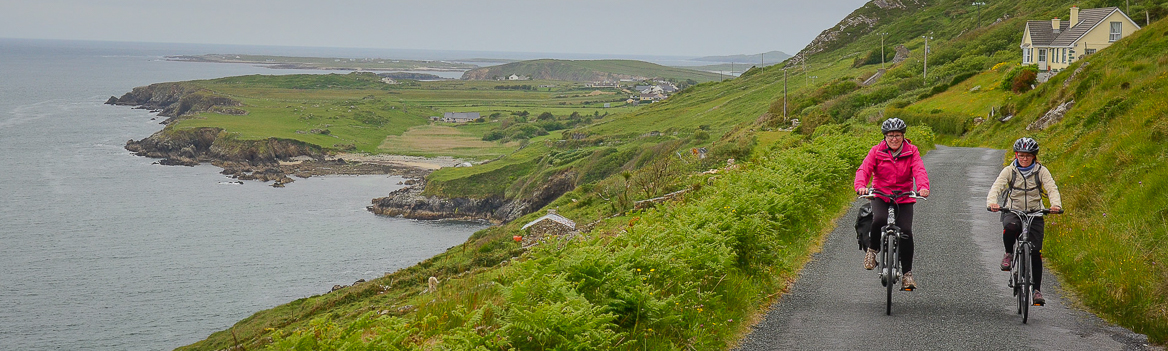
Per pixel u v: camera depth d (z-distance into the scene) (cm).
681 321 724
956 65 9056
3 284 6506
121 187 11838
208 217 9656
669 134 13312
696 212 1198
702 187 2264
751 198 1237
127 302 5966
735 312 813
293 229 9100
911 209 818
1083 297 855
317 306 3250
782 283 976
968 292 905
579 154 12175
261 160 15588
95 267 7119
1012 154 2767
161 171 13825
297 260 7469
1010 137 3791
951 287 931
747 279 940
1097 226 1095
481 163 14400
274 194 11738
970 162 2664
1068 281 937
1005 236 802
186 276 6781
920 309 837
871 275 1016
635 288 722
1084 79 3353
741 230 990
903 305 856
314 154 16375
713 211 1157
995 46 10238
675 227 1088
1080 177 1551
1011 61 8019
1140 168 1277
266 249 7938
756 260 1002
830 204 1605
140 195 11175
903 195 812
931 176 2200
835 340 738
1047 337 724
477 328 664
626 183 3428
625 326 723
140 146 16225
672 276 832
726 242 959
